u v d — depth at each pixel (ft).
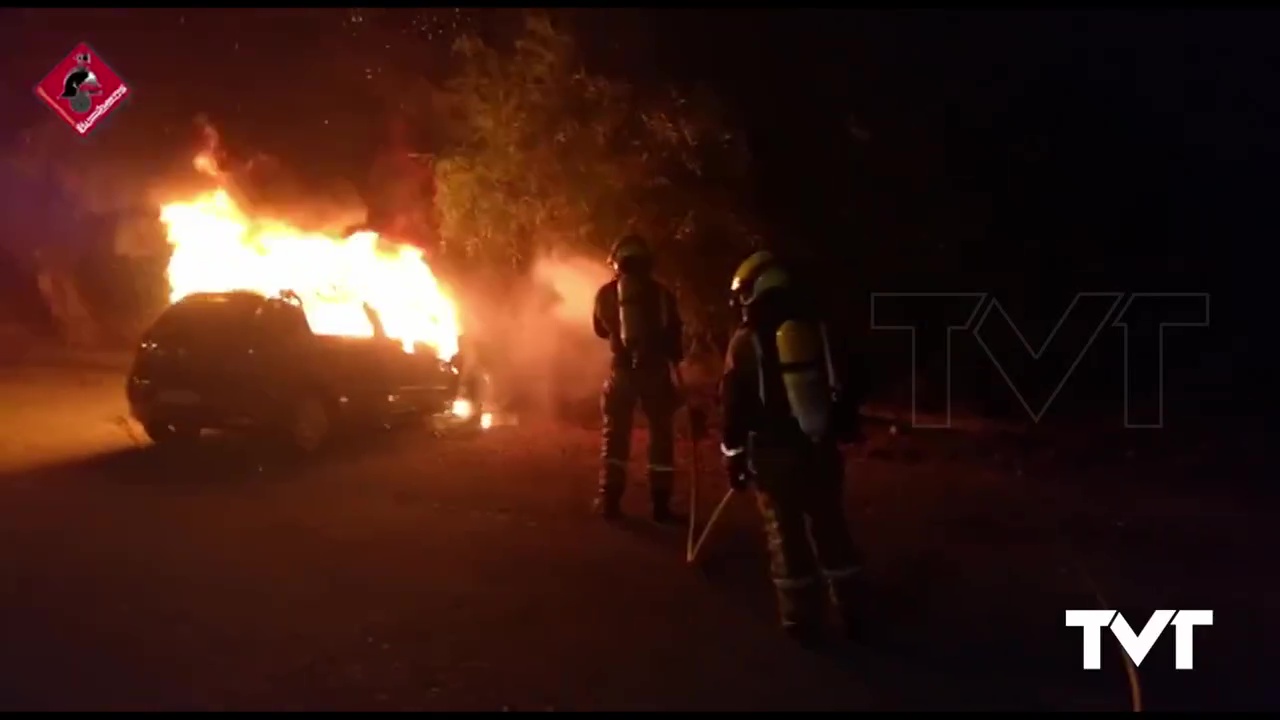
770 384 21.74
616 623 23.26
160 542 28.35
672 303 31.30
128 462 38.70
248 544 28.35
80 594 24.13
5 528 29.27
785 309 21.97
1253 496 35.94
